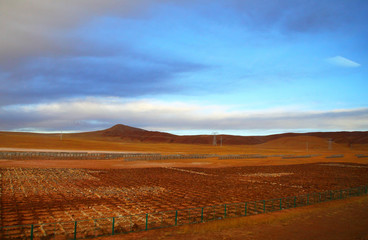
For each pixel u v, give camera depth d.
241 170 70.88
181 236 17.44
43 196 33.91
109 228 21.44
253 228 19.06
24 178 47.19
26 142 136.75
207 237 17.12
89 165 70.56
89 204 30.30
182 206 30.16
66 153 90.62
